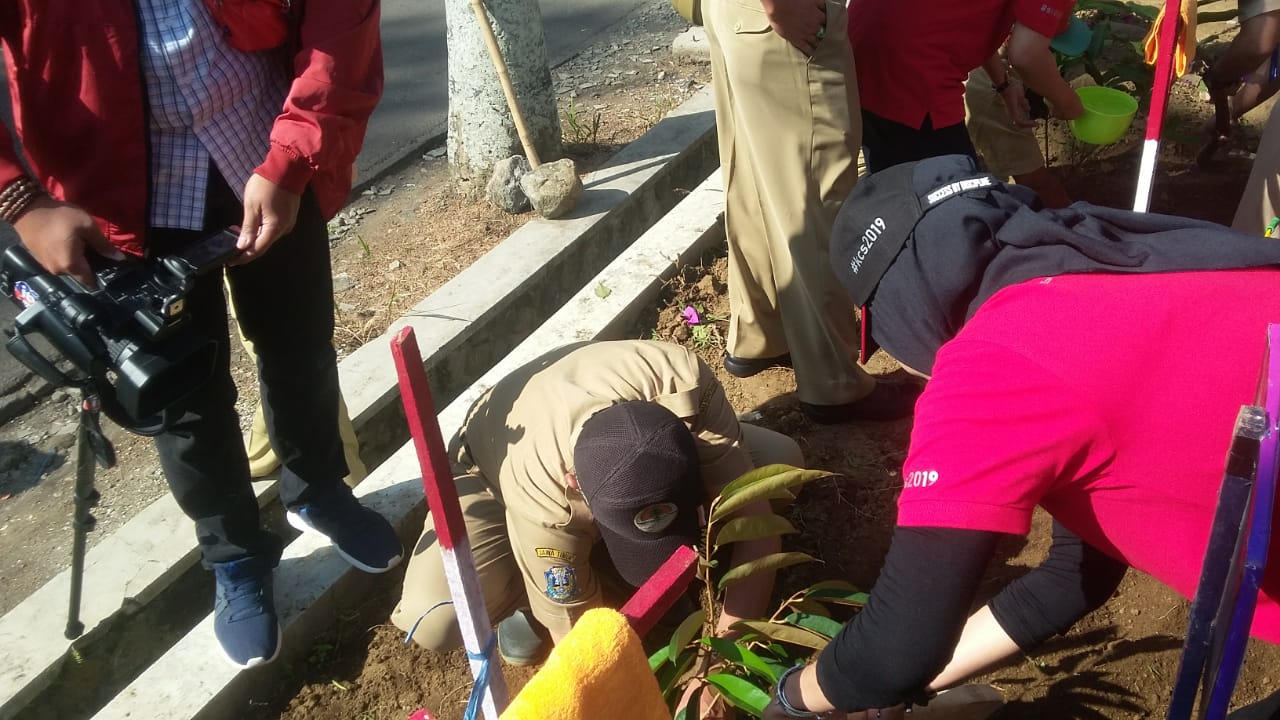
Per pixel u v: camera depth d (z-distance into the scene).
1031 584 1.99
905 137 3.02
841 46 2.60
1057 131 4.19
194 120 2.02
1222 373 1.27
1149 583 2.54
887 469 2.89
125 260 1.96
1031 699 2.35
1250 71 3.46
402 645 2.64
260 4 2.02
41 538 3.30
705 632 2.04
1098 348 1.30
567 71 5.86
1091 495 1.37
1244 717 1.81
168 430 2.26
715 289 3.66
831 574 2.63
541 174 4.28
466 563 1.35
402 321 3.82
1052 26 2.83
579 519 2.03
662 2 6.66
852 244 1.63
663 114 5.20
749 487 1.65
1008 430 1.31
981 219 1.47
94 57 1.88
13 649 2.70
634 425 1.89
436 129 5.39
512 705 1.13
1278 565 1.38
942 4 2.83
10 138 1.90
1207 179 3.95
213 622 2.58
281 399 2.47
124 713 2.41
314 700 2.54
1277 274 1.34
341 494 2.72
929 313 1.50
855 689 1.49
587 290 3.54
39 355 1.90
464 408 3.08
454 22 4.39
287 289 2.29
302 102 2.01
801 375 2.96
